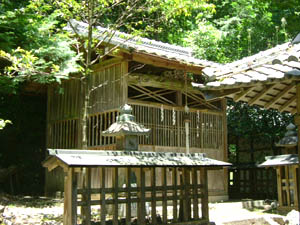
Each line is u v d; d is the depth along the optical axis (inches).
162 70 430.3
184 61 367.9
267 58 150.3
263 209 372.2
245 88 143.2
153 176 213.6
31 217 281.9
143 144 374.9
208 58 569.3
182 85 420.5
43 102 597.6
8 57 275.4
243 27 594.2
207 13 650.8
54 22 383.9
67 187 184.9
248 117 540.7
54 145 466.0
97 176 378.0
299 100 135.0
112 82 359.6
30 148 586.9
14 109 568.7
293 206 321.1
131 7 293.1
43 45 364.5
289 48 150.6
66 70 337.4
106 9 283.0
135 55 360.2
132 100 372.5
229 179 533.6
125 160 199.8
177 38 659.4
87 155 195.5
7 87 393.1
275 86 154.8
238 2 634.8
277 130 515.2
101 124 389.4
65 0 271.0
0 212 285.6
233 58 578.6
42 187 570.3
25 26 371.2
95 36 322.3
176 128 408.5
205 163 229.1
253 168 497.4
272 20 607.5
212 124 445.7
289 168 332.5
